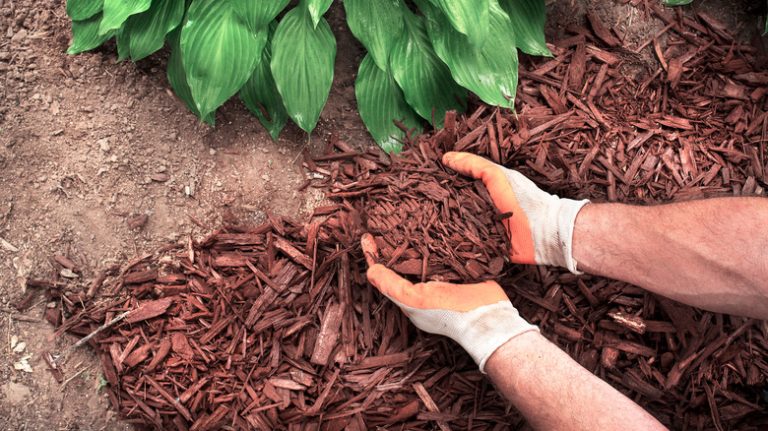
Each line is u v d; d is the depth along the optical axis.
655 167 2.02
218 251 1.90
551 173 1.96
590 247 1.61
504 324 1.58
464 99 2.03
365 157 2.03
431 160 1.98
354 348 1.83
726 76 2.16
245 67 1.70
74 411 1.75
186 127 1.95
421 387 1.82
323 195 2.00
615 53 2.16
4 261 1.79
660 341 1.84
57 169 1.85
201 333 1.82
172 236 1.90
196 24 1.66
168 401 1.75
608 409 1.40
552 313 1.86
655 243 1.50
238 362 1.79
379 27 1.83
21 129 1.84
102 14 1.82
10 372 1.73
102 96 1.90
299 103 1.80
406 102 2.02
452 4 1.57
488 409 1.81
